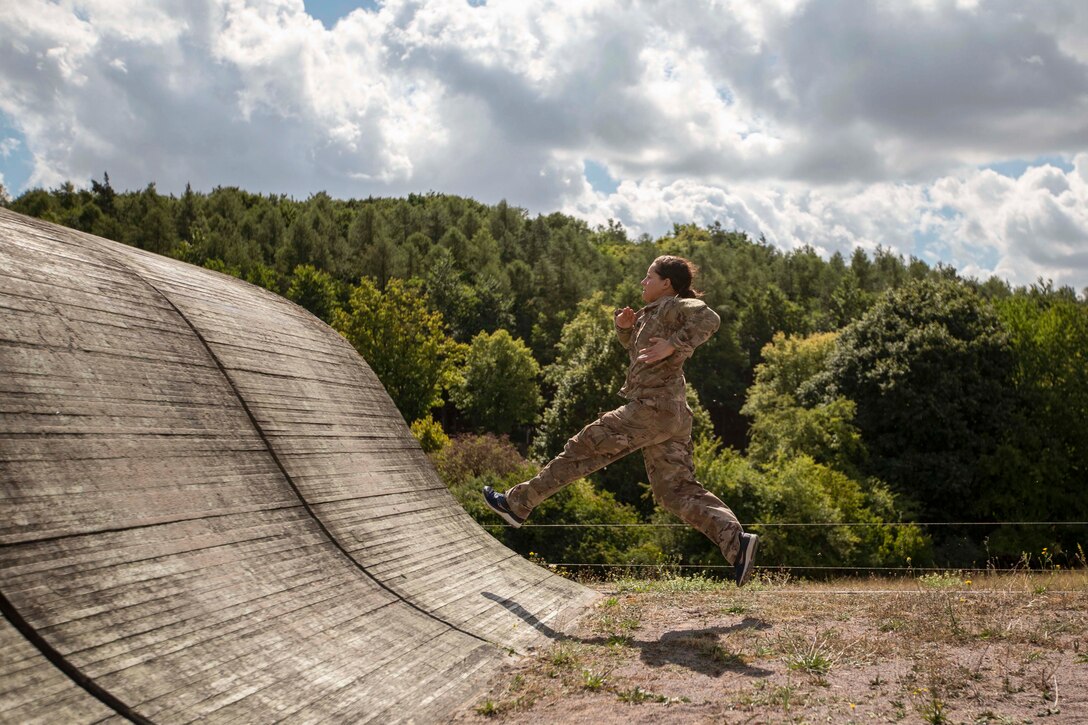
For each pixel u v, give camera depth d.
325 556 3.97
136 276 4.54
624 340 5.01
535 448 37.09
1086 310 36.50
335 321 48.59
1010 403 33.41
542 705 3.31
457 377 56.16
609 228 183.00
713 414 72.00
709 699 3.32
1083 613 4.75
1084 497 32.16
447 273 75.75
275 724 2.70
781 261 100.25
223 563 3.33
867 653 3.99
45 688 2.30
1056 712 3.02
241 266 67.25
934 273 95.31
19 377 3.09
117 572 2.84
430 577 4.54
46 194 83.75
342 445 4.95
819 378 36.78
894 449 33.59
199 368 4.21
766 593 6.02
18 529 2.65
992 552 30.09
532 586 5.38
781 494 23.80
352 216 107.50
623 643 4.33
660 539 21.27
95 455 3.15
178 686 2.61
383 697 3.15
